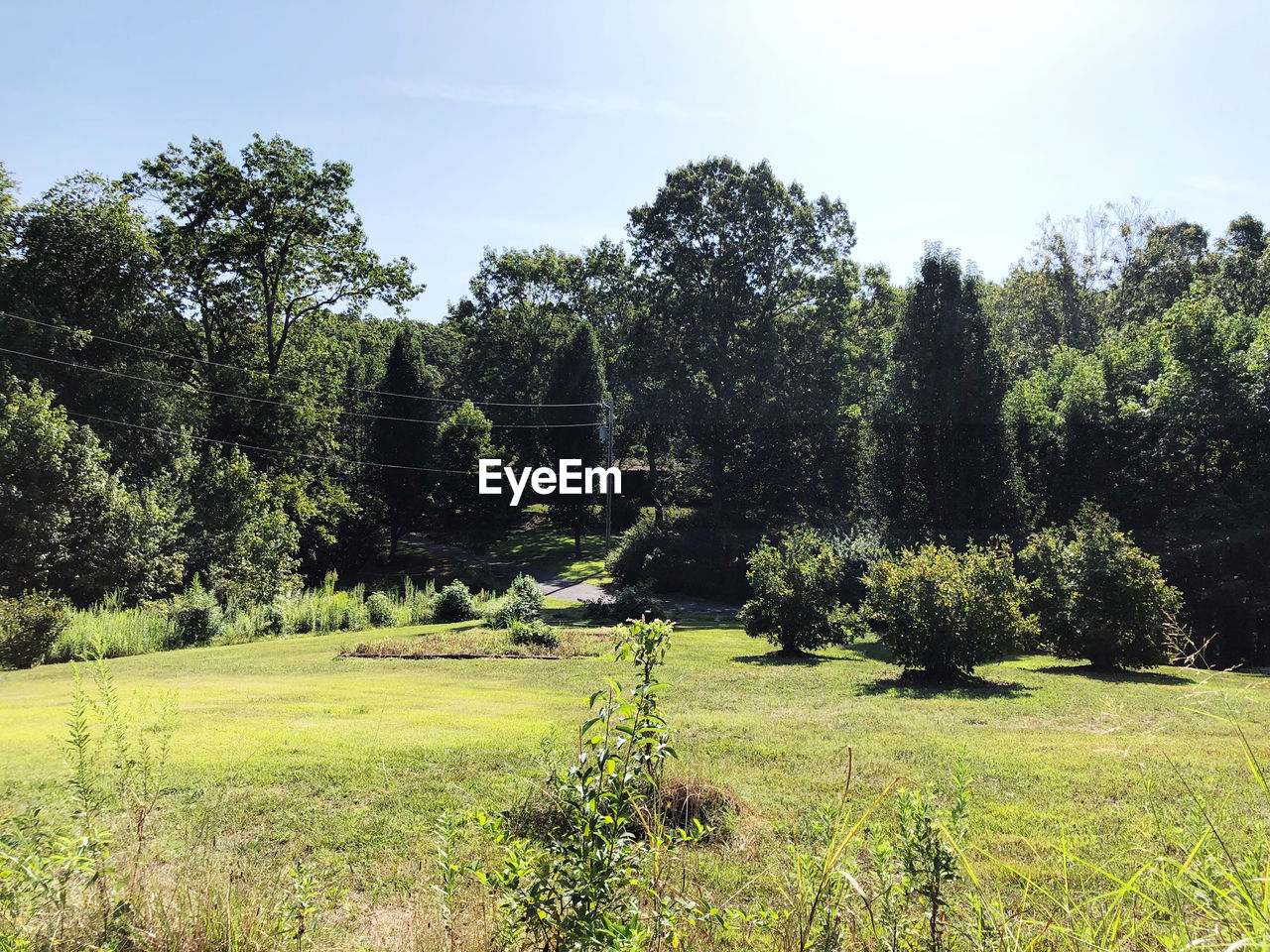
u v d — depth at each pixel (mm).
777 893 4043
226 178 36344
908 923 2865
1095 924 2990
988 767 7680
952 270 30812
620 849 2676
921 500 30594
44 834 3549
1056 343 48094
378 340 76062
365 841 5559
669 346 46344
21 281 33375
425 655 18656
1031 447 30281
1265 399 23547
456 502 53062
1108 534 16578
